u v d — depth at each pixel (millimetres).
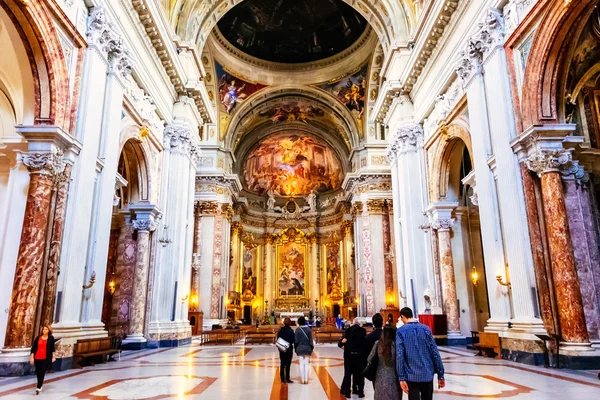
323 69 26047
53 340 5555
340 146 31109
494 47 9305
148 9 10984
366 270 24125
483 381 6047
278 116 30562
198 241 24359
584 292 7930
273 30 24469
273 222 34750
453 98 11992
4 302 7539
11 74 8305
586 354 7168
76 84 8375
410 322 3584
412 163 14875
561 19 7531
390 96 16125
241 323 27703
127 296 12195
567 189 8258
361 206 25234
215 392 5418
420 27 13461
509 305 8844
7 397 5059
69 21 8031
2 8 6844
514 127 8805
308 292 33375
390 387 3715
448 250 13102
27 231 7277
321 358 10125
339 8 22828
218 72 25078
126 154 12391
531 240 8203
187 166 15008
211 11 16500
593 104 10719
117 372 7355
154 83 12836
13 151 8156
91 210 8711
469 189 15055
